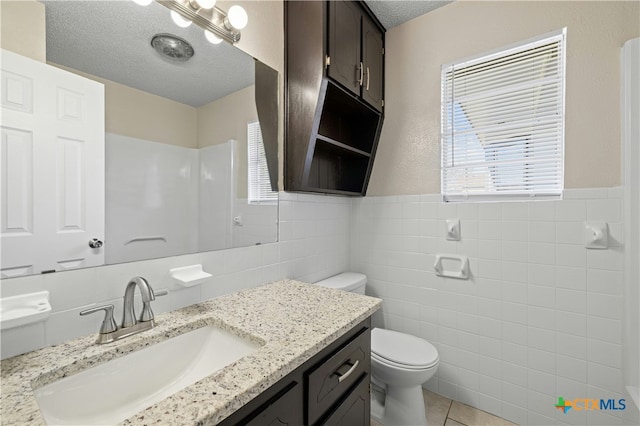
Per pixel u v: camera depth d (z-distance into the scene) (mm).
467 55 1698
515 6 1556
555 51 1471
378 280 2033
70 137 804
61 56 791
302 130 1465
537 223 1485
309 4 1446
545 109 1503
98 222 855
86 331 820
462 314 1709
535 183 1527
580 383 1384
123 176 917
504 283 1576
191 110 1114
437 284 1798
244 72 1316
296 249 1621
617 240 1297
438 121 1799
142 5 967
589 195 1357
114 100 902
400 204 1945
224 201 1231
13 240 704
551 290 1450
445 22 1775
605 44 1326
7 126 697
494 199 1667
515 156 1584
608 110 1316
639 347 1232
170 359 868
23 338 712
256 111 1377
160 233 1009
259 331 864
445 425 1542
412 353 1484
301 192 1608
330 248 1926
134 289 883
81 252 817
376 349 1518
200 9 1102
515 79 1578
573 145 1398
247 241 1330
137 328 850
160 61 1022
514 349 1551
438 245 1791
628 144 1258
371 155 1987
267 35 1435
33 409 528
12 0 710
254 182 1369
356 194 1953
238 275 1280
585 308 1369
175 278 1019
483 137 1683
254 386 604
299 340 804
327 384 858
